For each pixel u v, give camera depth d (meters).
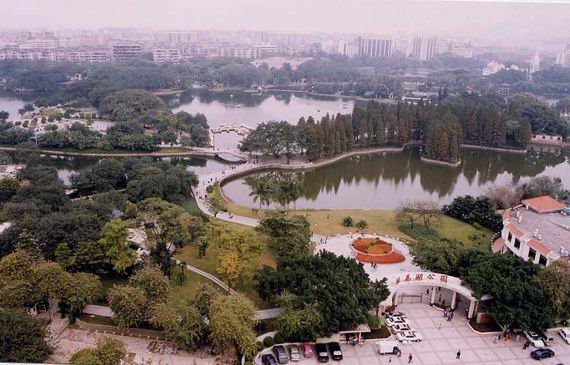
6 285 64.94
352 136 199.62
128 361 58.34
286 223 88.00
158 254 80.44
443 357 63.50
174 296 75.75
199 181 145.38
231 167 166.88
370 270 84.81
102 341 56.41
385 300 70.56
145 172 128.75
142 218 87.56
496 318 67.75
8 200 114.25
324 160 184.38
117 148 186.38
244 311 63.25
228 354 61.91
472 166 191.50
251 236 80.44
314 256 75.31
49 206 101.19
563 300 68.69
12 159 155.38
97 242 78.50
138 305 64.19
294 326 61.97
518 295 67.56
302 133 178.50
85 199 113.25
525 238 86.31
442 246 82.12
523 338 68.56
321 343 64.12
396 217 115.94
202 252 89.06
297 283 69.56
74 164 174.88
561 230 92.00
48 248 78.94
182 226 85.75
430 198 146.62
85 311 70.50
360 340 65.56
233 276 74.44
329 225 110.12
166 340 64.50
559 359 64.12
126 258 77.88
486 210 115.06
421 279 74.62
